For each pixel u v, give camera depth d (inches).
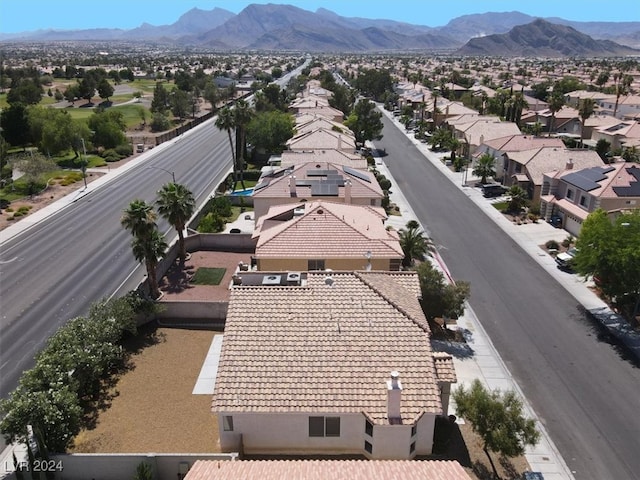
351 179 2074.3
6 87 6939.0
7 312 1541.6
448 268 1865.2
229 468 800.9
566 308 1587.1
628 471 973.8
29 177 2810.0
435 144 3902.6
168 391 1167.6
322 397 919.7
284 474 775.7
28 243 2112.5
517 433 921.5
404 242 1724.9
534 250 2043.6
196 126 5216.5
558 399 1172.5
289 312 1063.0
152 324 1459.2
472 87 7229.3
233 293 1112.8
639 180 2112.5
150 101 6525.6
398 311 1066.7
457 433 1041.5
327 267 1551.4
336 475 770.8
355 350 990.4
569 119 4439.0
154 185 2979.8
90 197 2765.7
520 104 4520.2
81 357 1085.8
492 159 2933.1
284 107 5039.4
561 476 954.1
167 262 1852.9
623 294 1461.6
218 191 2792.8
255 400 914.7
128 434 1029.2
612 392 1198.3
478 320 1512.1
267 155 3550.7
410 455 943.0
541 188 2480.3
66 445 959.0
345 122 4052.7
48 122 3597.4
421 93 5876.0
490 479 930.7
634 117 4421.8
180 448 991.0
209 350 1337.4
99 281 1753.2
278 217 1781.5
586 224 1736.0
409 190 2861.7
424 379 948.0
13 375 1232.8
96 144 3873.0
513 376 1252.5
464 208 2564.0
